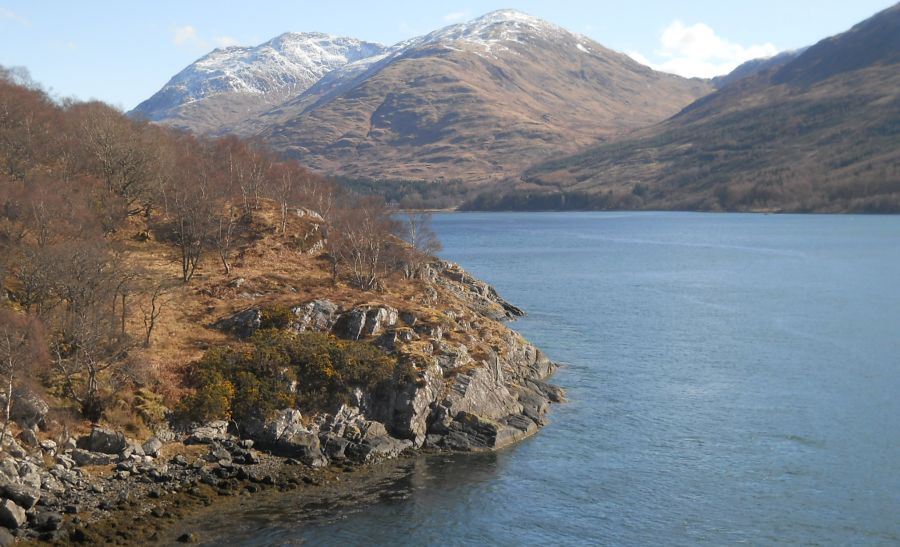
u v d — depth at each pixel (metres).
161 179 109.44
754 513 54.44
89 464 53.91
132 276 75.25
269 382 65.69
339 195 172.50
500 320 119.00
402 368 67.75
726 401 79.00
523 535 50.66
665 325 118.38
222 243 103.06
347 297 83.06
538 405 75.31
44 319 66.12
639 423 72.25
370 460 60.62
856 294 148.88
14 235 78.88
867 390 82.62
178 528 48.16
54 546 44.56
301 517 51.00
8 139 100.56
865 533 51.69
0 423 54.19
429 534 50.12
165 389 63.25
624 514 53.97
